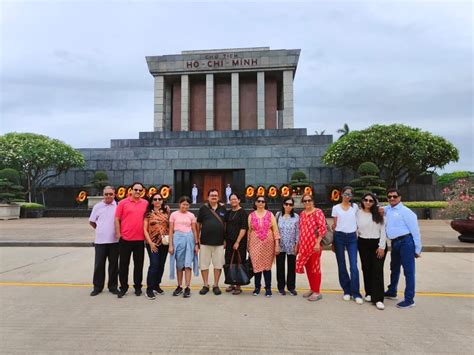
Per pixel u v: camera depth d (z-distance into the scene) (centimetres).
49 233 1384
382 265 555
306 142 2759
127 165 2786
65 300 584
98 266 625
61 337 430
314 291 589
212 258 634
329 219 1986
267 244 607
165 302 575
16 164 2461
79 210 2408
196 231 646
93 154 2823
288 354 386
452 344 411
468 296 606
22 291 639
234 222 619
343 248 599
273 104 3406
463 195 1209
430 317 502
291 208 634
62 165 2561
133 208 623
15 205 2200
